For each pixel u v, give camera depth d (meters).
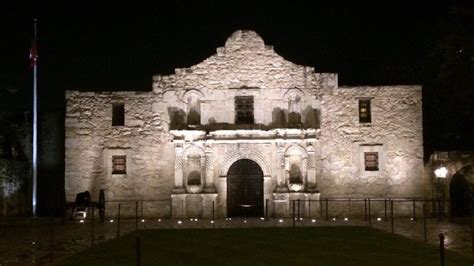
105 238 28.22
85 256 21.86
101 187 40.22
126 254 22.06
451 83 45.31
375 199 40.00
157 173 40.25
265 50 40.81
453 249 23.25
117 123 40.72
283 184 39.72
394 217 39.56
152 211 40.03
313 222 35.62
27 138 45.38
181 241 25.56
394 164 40.25
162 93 40.62
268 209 39.66
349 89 40.66
